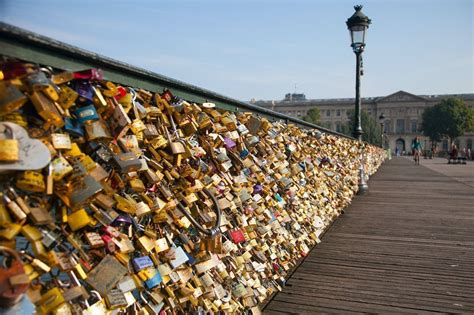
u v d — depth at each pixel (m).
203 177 2.50
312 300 3.60
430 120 107.75
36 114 1.37
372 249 5.31
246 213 3.22
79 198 1.43
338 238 5.94
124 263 1.69
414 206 9.03
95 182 1.48
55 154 1.36
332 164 7.49
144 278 1.83
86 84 1.58
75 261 1.46
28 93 1.31
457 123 103.31
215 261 2.51
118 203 1.68
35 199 1.37
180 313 2.26
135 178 1.82
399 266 4.60
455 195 10.96
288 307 3.45
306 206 5.25
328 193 6.77
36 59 1.40
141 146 2.00
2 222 1.21
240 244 3.06
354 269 4.48
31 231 1.29
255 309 3.11
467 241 5.78
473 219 7.45
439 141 109.06
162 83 2.21
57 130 1.46
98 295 1.51
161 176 2.04
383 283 4.04
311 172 5.73
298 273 4.33
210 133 2.69
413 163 33.47
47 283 1.39
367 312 3.37
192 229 2.41
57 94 1.38
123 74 1.89
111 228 1.65
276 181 4.06
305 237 5.06
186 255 2.19
